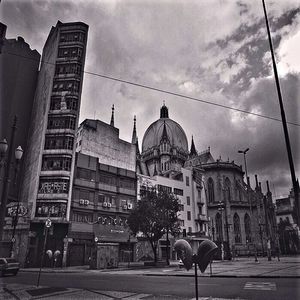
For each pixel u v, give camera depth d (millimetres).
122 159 55000
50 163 40125
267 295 10539
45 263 35688
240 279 16688
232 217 76188
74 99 43438
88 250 39062
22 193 43656
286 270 22719
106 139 53375
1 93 39312
